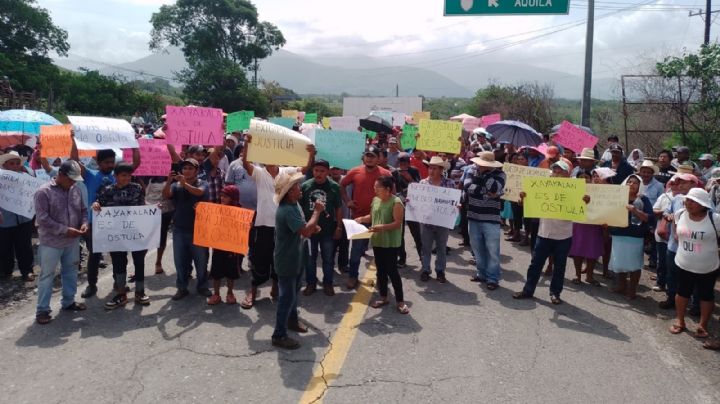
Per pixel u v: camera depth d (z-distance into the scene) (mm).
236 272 5801
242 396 3893
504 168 7340
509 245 9172
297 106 62500
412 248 8852
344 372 4301
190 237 5914
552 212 5922
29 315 5430
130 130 6457
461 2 10852
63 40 45906
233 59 55906
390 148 10211
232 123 9992
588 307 6043
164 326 5172
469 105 42438
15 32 43219
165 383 4055
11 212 6496
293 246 4645
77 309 5543
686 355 4809
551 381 4230
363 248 6621
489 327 5328
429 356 4629
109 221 5547
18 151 9234
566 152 9766
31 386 3979
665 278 6660
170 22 52938
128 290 6180
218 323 5277
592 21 12148
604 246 7039
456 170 9656
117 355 4512
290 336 5000
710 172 9016
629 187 6219
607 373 4398
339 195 6191
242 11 53375
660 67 13344
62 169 5277
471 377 4258
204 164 7164
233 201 5895
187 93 47406
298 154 6105
